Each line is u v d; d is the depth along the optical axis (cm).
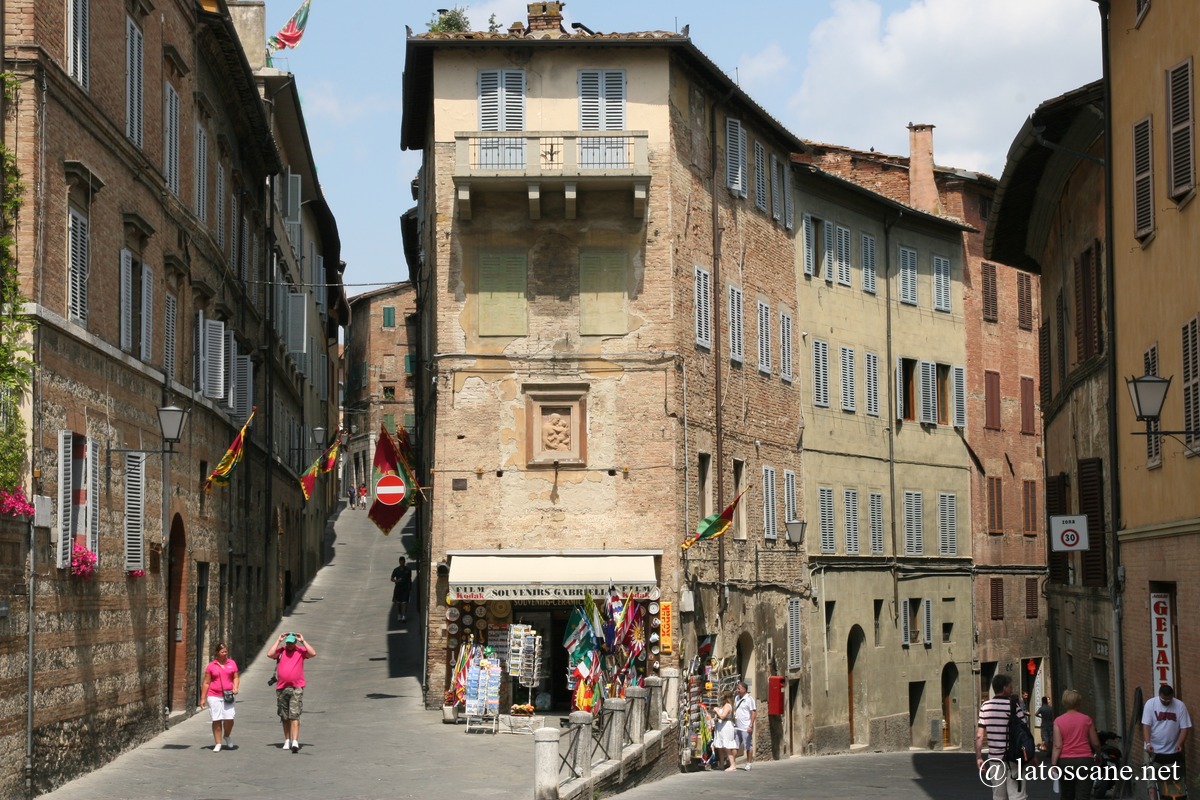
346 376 12912
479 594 3703
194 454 3491
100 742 2648
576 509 3819
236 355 4244
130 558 2836
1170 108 2611
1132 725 2931
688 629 3866
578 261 3878
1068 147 3453
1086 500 3316
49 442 2380
